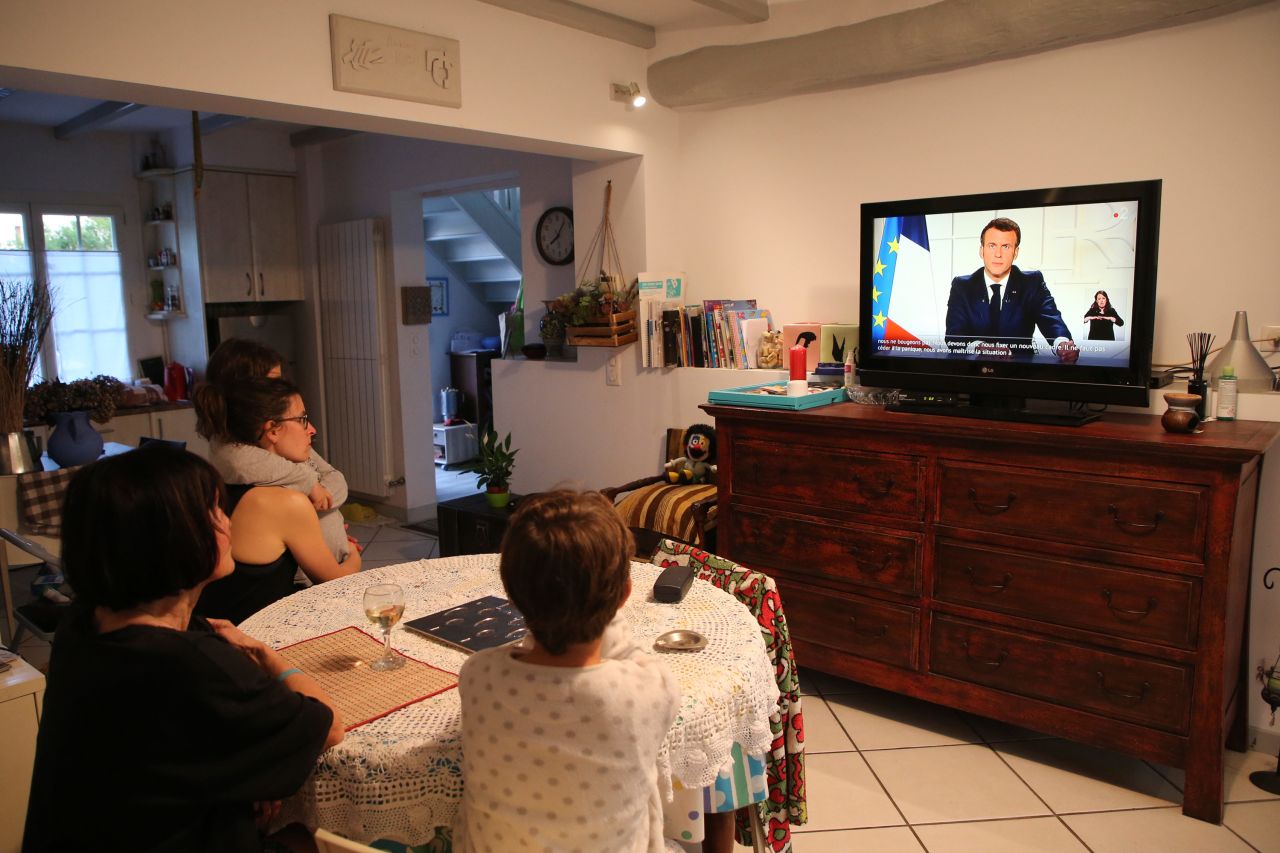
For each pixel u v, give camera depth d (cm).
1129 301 252
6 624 374
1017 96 311
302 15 273
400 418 551
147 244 601
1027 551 254
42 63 224
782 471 302
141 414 533
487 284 805
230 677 121
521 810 117
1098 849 223
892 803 245
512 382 458
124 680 115
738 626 175
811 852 224
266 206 577
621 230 407
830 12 344
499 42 329
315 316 587
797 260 376
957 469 264
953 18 307
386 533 536
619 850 118
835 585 295
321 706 132
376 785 133
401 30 296
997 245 274
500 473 424
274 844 142
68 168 564
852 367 330
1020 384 277
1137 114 287
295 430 216
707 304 372
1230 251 274
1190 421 237
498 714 118
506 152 474
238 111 282
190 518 121
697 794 154
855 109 351
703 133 397
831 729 287
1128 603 238
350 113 288
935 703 281
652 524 338
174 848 119
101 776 117
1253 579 263
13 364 336
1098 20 280
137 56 239
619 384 408
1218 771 230
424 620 182
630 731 116
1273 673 247
